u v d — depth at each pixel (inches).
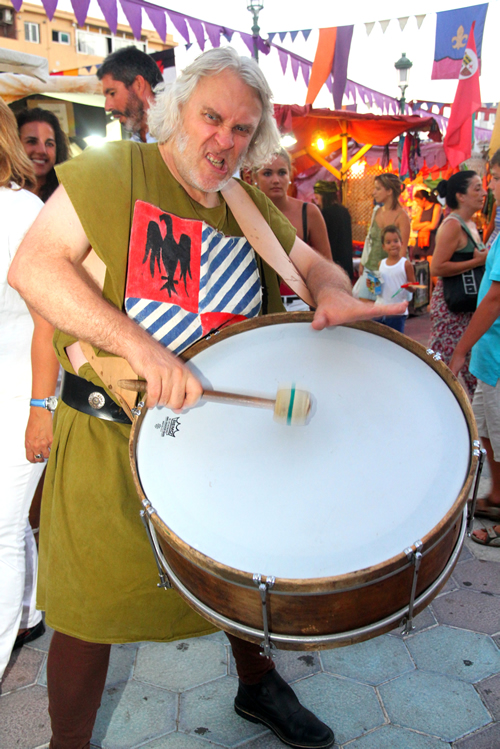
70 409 52.6
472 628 81.1
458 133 176.6
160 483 41.8
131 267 48.0
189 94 47.4
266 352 51.3
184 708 68.2
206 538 37.6
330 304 51.1
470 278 130.2
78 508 50.4
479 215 222.5
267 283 60.8
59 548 51.1
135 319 48.6
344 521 37.5
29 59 119.6
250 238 54.1
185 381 43.1
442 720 65.7
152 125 50.8
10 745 63.4
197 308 52.2
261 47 189.3
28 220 64.8
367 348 50.5
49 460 54.4
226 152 48.9
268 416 46.8
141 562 50.4
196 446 44.5
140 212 48.3
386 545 35.3
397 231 196.2
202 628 55.8
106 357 47.8
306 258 60.2
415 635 80.0
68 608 50.6
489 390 100.2
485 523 107.5
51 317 43.7
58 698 51.5
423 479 38.9
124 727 65.4
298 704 63.8
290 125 234.4
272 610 35.7
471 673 72.9
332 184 159.5
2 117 63.9
